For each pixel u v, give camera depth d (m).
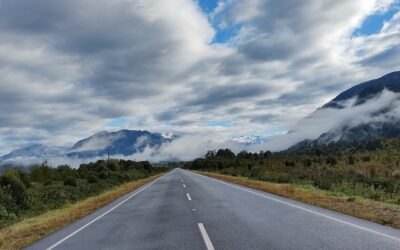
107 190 37.84
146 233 10.38
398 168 29.53
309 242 8.05
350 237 8.38
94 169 69.00
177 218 12.95
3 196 20.55
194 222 11.77
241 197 19.31
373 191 17.69
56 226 13.23
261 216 12.30
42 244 9.83
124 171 82.25
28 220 16.64
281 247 7.71
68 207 21.66
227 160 112.56
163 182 41.28
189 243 8.60
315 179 27.14
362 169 30.52
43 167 50.94
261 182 31.19
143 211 15.86
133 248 8.48
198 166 136.25
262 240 8.49
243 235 9.19
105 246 8.95
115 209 17.50
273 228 9.95
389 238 8.13
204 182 36.50
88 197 30.53
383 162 38.56
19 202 21.92
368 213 11.65
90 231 11.44
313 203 15.28
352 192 18.42
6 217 18.02
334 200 15.55
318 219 11.13
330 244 7.77
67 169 56.91
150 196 23.64
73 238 10.41
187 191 25.55
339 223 10.26
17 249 9.41
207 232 9.84
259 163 65.69
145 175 89.19
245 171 53.09
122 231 11.01
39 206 22.89
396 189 17.94
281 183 29.67
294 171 39.56
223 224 11.05
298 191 20.45
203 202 17.77
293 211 13.16
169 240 9.13
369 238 8.20
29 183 35.84
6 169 35.03
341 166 40.56
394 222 9.97
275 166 49.84
